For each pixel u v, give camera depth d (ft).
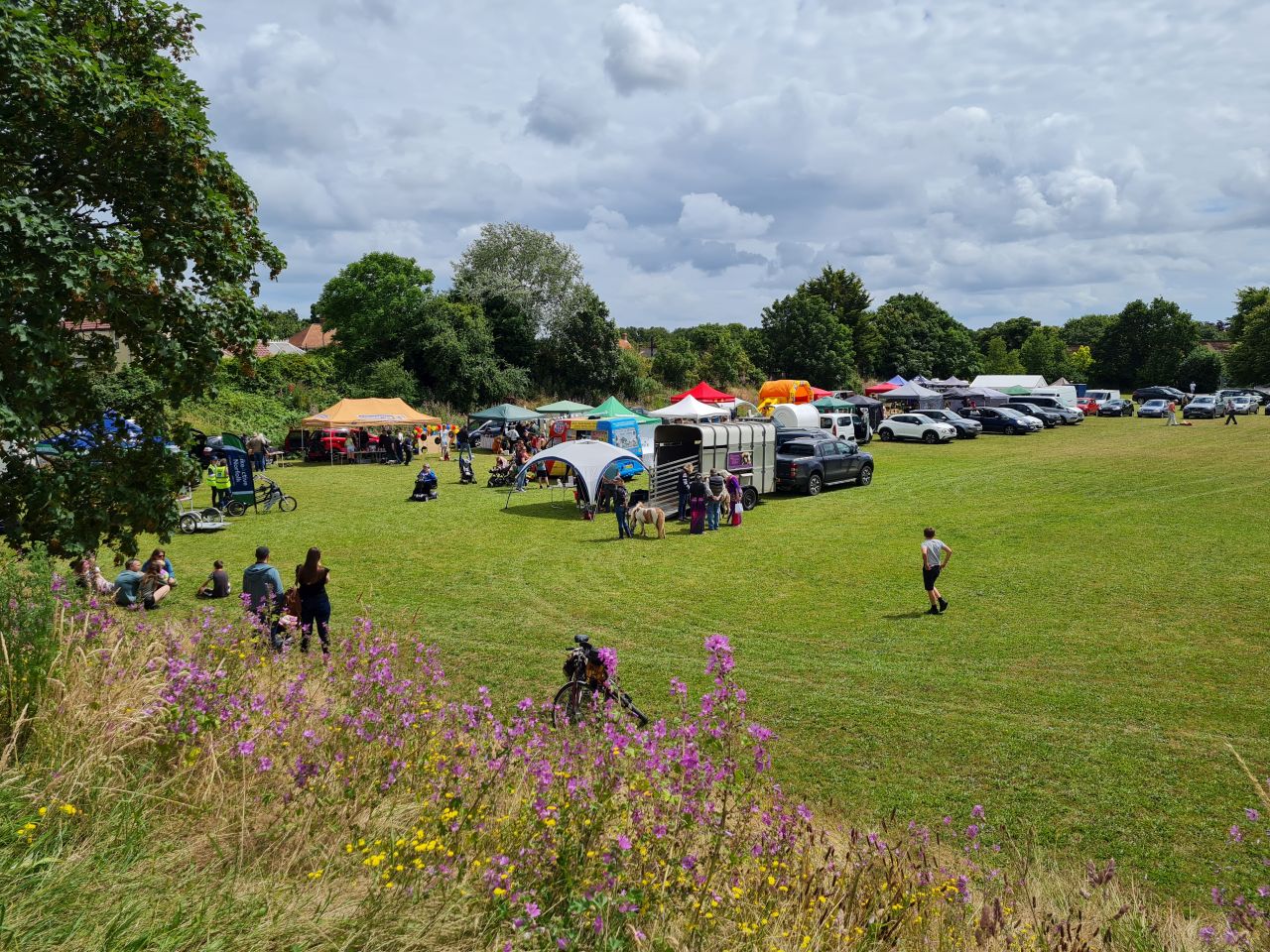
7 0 21.67
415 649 27.94
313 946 11.02
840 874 14.70
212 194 24.54
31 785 13.21
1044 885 17.75
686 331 316.60
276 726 17.24
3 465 23.68
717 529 69.56
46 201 22.81
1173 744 27.78
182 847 13.33
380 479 103.35
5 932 9.54
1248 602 43.42
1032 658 36.29
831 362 260.42
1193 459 105.60
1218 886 19.85
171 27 27.35
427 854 12.90
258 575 37.01
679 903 12.57
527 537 65.92
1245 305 290.76
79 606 21.29
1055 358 320.09
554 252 202.18
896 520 71.36
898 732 29.17
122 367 28.12
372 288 189.47
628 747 15.05
